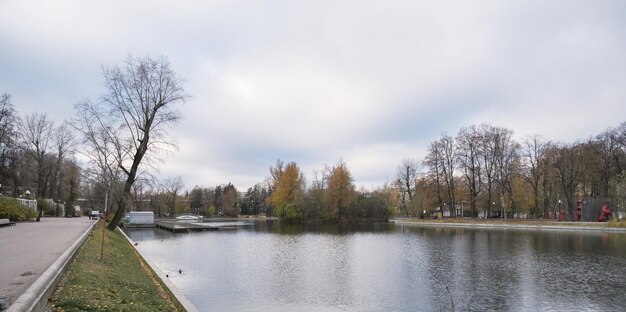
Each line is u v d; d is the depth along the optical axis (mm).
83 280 12844
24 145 67000
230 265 31281
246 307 19344
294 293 22156
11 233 27219
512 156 81938
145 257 28625
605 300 20984
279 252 39688
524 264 31875
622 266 30766
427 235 60719
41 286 9375
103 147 40594
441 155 91625
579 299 21188
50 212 76875
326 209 100938
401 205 125000
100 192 70250
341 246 45312
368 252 39562
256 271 28562
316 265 31406
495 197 94875
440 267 30516
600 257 35406
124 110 39688
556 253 38125
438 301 20797
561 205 86562
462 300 21031
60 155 80500
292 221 102375
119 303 11742
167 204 135375
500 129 82500
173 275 26844
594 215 75125
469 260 33969
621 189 67062
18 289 9477
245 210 160375
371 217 104875
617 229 62625
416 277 26734
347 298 21266
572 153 77500
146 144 40781
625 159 75375
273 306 19625
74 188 86375
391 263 32438
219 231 72188
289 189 103562
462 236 58125
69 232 28281
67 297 10531
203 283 24359
